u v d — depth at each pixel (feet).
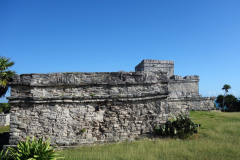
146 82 40.11
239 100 108.17
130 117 39.01
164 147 30.91
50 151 25.94
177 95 57.88
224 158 25.38
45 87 37.96
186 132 37.68
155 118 40.06
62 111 37.32
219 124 45.57
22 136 36.45
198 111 70.59
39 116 36.94
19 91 37.81
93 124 37.88
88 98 38.01
